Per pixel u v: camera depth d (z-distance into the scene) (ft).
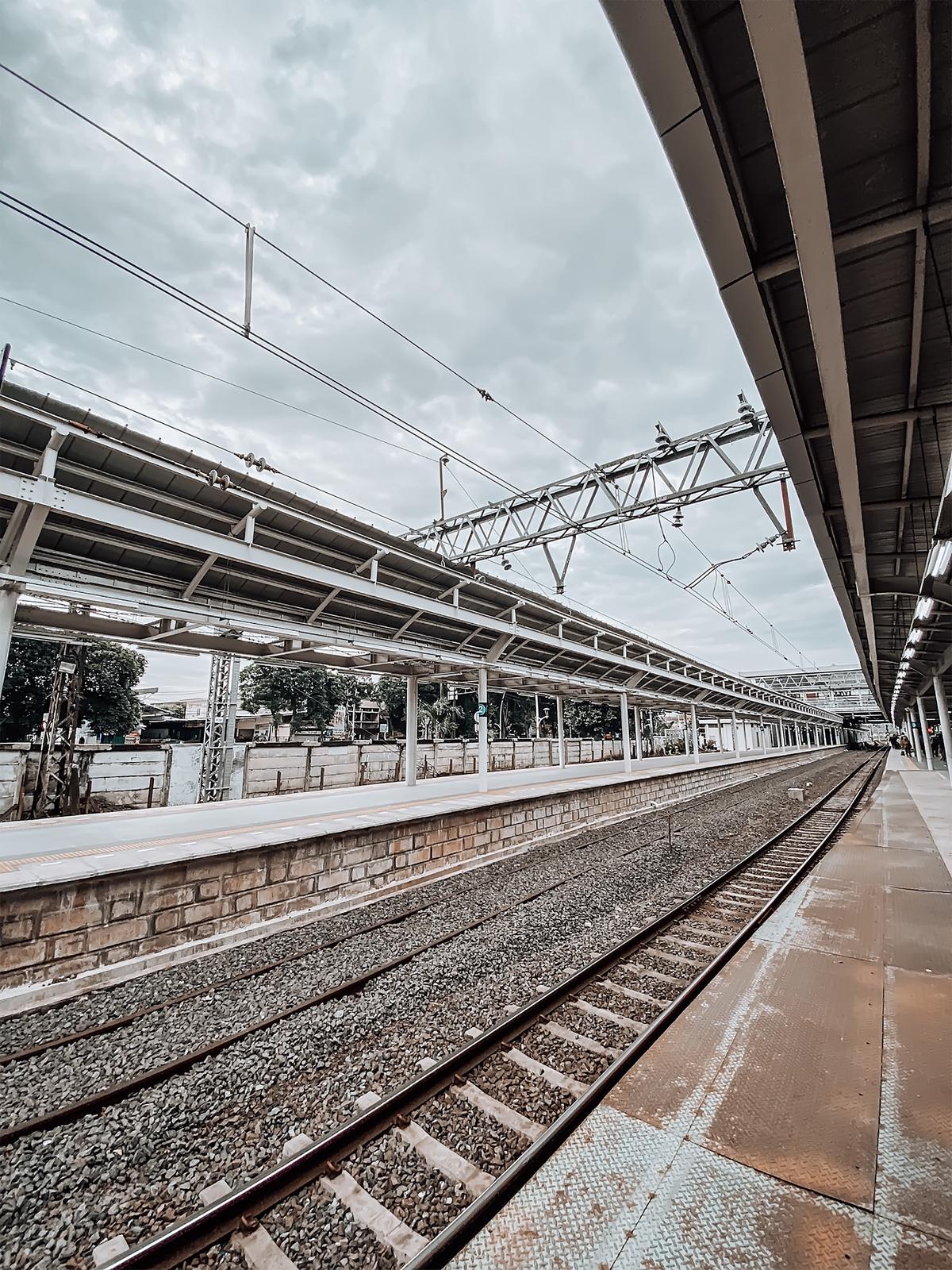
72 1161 11.34
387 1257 8.96
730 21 8.29
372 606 39.86
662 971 19.92
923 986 16.02
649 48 8.29
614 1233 8.20
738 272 12.12
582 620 56.65
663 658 80.48
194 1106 13.06
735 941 19.44
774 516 38.50
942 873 29.12
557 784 59.06
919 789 70.54
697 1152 9.75
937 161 10.78
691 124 9.26
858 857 33.88
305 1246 9.23
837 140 10.55
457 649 50.88
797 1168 9.27
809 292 10.82
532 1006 16.29
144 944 22.97
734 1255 7.73
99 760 60.44
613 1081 12.11
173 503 27.12
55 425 21.84
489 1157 11.07
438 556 39.75
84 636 33.78
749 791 79.77
